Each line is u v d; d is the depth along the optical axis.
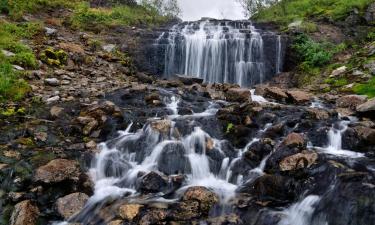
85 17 17.22
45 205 6.24
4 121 8.65
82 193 6.37
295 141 7.07
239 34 16.27
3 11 15.48
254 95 11.52
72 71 12.34
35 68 11.62
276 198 6.00
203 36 16.20
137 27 17.50
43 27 14.67
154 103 9.94
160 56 15.58
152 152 7.52
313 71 14.35
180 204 5.93
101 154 7.52
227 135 8.10
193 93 11.34
